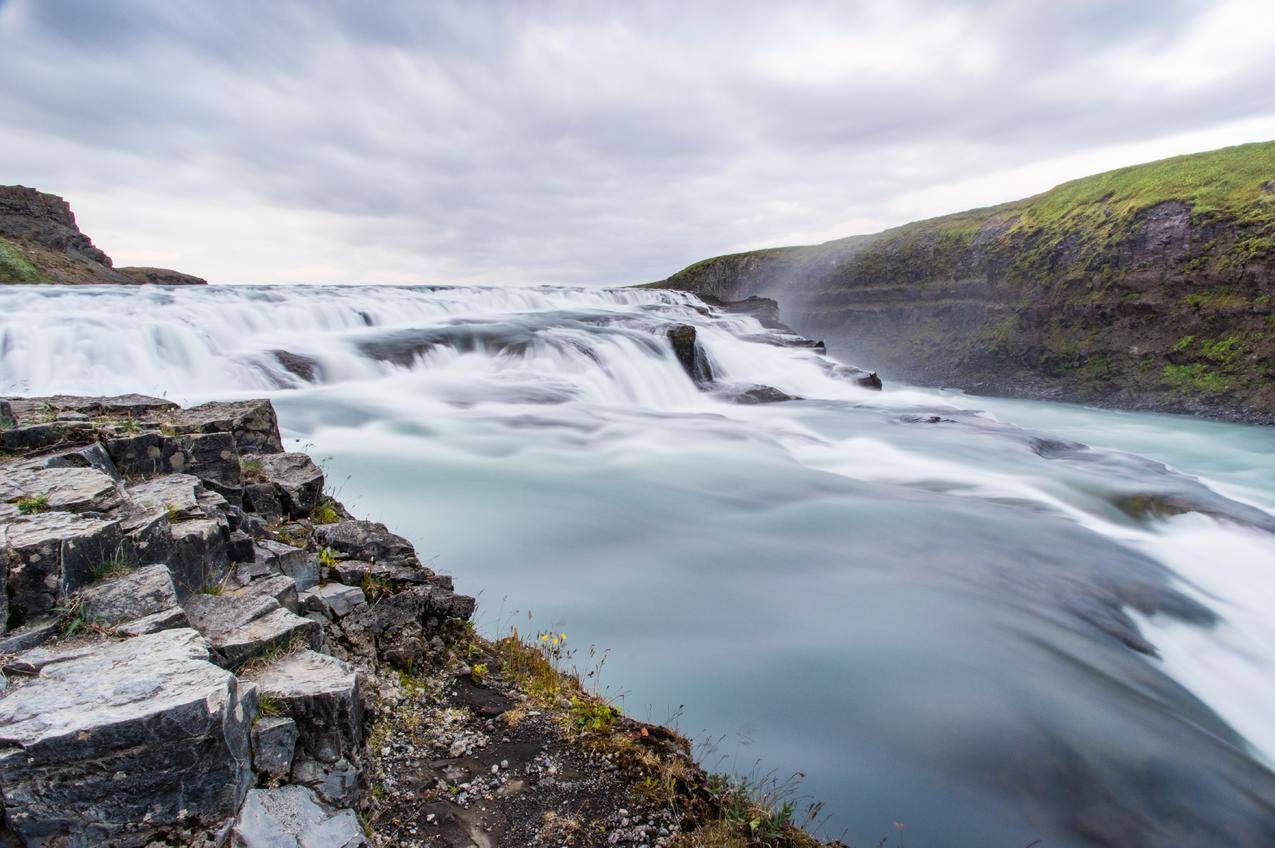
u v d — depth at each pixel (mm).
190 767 2881
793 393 29016
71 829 2705
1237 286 38312
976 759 6121
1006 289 53594
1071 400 42938
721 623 8117
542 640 6586
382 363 21672
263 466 7160
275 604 4203
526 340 25188
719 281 85250
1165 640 9109
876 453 18469
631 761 4488
